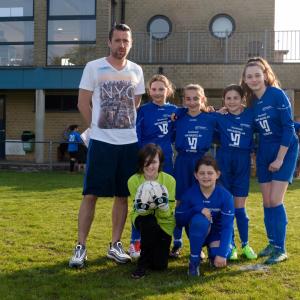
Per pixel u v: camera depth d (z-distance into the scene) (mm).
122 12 19578
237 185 5469
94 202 5297
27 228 6820
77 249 5129
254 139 5777
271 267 5039
